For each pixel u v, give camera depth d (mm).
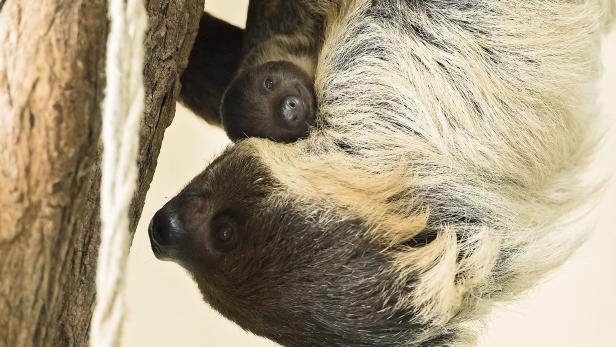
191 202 1125
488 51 1143
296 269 1100
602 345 1448
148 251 1424
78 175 958
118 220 946
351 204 1105
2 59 953
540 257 1150
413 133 1132
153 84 1067
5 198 953
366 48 1152
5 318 958
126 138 947
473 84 1136
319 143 1139
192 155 1410
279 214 1107
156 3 1063
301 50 1186
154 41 1064
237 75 1199
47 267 960
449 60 1140
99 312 945
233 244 1112
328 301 1095
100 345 945
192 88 1271
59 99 949
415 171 1125
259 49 1194
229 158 1133
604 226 1447
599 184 1194
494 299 1140
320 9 1181
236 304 1114
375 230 1100
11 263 956
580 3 1174
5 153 952
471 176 1129
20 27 953
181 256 1125
